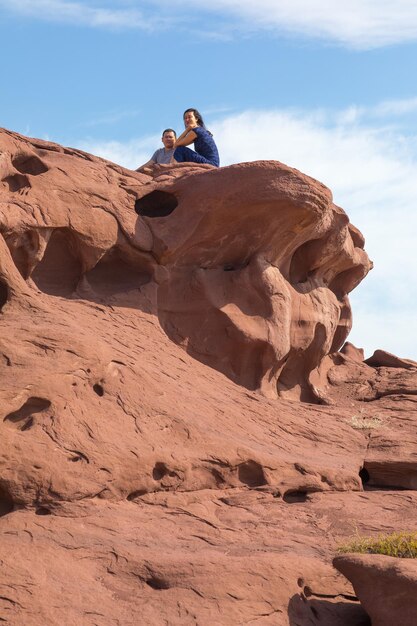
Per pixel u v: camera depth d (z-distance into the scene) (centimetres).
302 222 1402
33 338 935
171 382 1135
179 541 863
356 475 1169
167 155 1578
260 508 1021
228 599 762
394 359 1800
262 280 1409
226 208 1342
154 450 945
